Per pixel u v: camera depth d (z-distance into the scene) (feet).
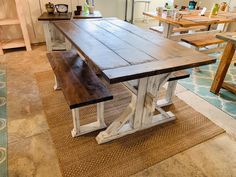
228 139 5.44
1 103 6.43
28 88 7.32
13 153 4.71
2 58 9.74
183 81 8.40
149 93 4.86
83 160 4.61
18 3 9.29
